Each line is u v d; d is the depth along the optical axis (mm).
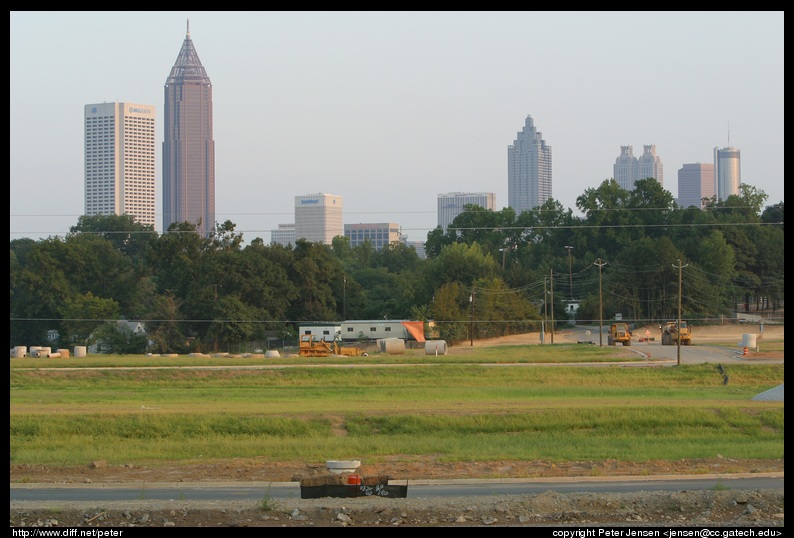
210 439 107125
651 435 110375
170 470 85688
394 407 128250
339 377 184250
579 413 117188
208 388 170625
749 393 154250
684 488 72250
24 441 105312
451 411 121375
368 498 64250
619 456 91750
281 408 127500
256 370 192375
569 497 61969
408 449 98375
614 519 58250
